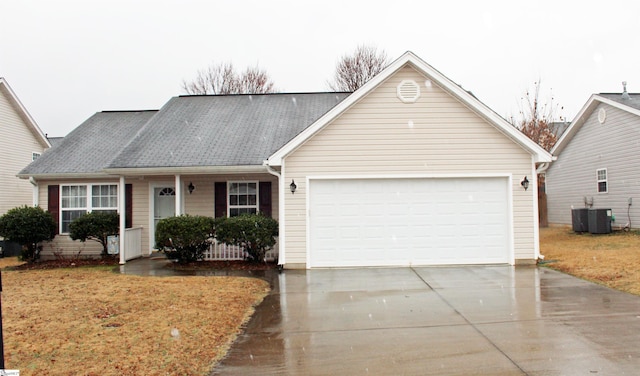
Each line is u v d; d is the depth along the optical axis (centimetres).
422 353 569
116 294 912
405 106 1252
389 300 860
